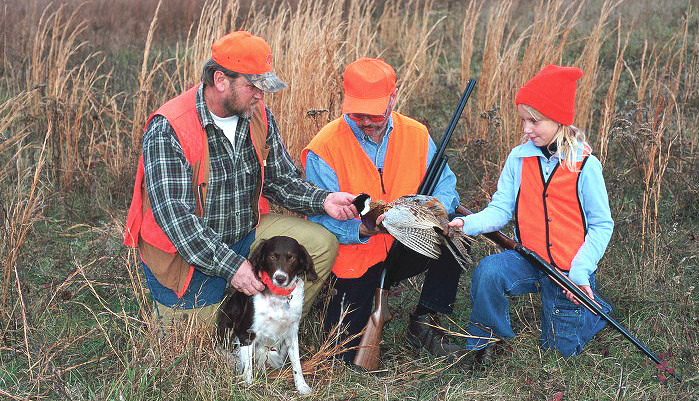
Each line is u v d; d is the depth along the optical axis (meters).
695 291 4.57
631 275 4.66
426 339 4.16
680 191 5.58
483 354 4.03
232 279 3.59
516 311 4.38
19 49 8.89
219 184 3.78
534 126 3.77
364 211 3.67
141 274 4.64
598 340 4.18
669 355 3.91
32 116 6.64
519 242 3.95
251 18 8.84
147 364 3.57
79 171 6.23
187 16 11.20
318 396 3.69
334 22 6.29
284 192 4.06
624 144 6.19
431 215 3.52
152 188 3.61
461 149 6.45
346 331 3.97
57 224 5.69
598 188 3.77
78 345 4.02
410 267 4.06
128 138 6.82
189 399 3.51
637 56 9.22
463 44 7.54
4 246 4.60
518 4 11.23
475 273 3.97
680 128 6.27
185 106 3.68
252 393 3.62
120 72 8.80
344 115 4.04
